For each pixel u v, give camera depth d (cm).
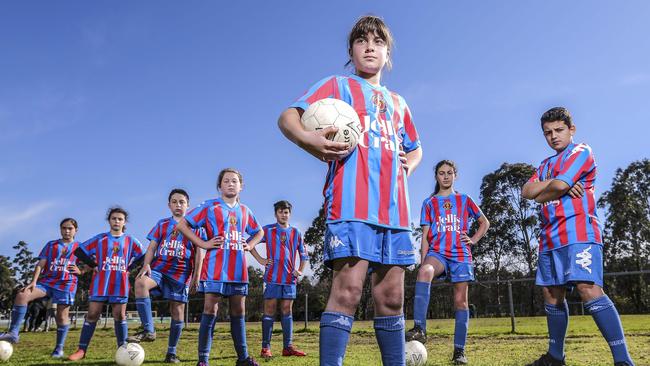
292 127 213
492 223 3531
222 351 633
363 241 206
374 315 226
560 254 349
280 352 625
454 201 536
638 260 3491
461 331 469
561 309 368
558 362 370
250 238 521
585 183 350
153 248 606
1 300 2616
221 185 509
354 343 714
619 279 3484
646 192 3734
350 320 204
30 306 1338
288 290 612
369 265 222
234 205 507
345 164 216
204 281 469
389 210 218
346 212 208
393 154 229
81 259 629
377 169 220
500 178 3591
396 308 221
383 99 241
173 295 572
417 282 514
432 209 541
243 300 477
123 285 638
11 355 582
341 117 213
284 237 662
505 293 2814
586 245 336
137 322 2172
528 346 602
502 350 556
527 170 3500
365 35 244
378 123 230
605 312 326
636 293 3447
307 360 516
